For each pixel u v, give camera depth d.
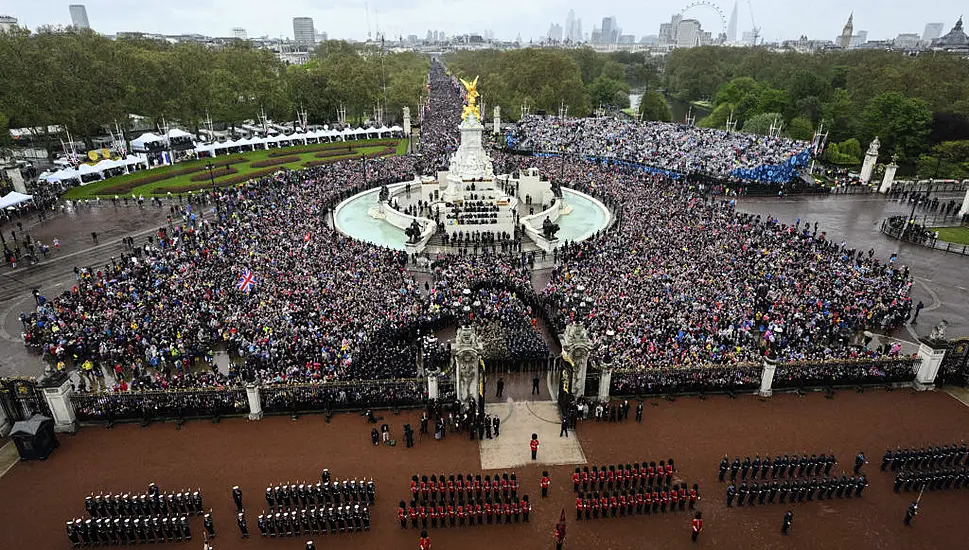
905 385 44.88
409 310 50.31
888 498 33.84
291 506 32.66
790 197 102.12
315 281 55.19
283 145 143.75
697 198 91.38
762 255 63.94
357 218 86.56
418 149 136.50
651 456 36.91
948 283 64.69
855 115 140.25
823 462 34.69
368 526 31.12
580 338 39.06
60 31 134.75
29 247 66.81
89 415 39.44
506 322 50.28
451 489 32.34
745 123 145.88
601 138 132.38
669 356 43.97
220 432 38.88
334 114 176.38
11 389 37.91
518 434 38.81
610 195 93.75
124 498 31.31
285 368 42.59
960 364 44.53
